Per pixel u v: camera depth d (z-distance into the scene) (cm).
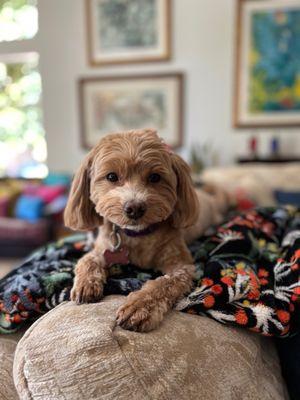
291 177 238
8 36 349
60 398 61
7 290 86
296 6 288
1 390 72
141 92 329
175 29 313
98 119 343
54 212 282
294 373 86
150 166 92
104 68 333
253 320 74
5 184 333
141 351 61
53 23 335
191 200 101
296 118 304
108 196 91
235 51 304
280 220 133
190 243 119
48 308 83
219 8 302
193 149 313
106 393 59
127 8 316
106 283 86
